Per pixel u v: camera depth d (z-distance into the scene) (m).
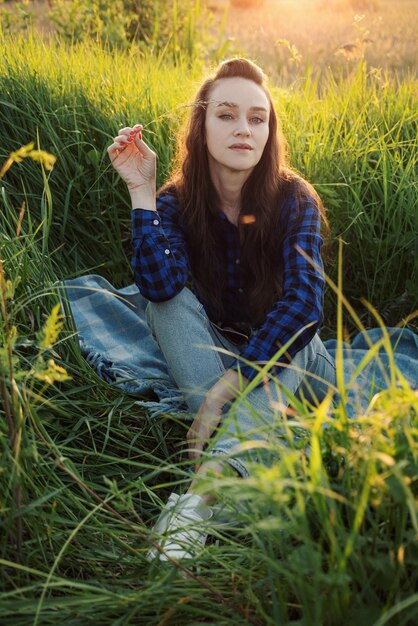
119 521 1.79
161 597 1.52
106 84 3.92
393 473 1.33
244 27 9.68
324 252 3.29
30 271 2.48
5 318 1.71
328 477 1.54
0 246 2.41
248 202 2.40
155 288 2.25
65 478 2.00
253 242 2.41
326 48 7.84
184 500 1.77
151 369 2.69
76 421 2.25
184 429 2.37
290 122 3.82
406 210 3.29
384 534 1.49
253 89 2.30
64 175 3.37
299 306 2.21
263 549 1.44
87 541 1.78
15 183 3.30
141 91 3.96
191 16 6.98
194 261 2.49
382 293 3.29
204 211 2.43
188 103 2.49
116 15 6.64
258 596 1.55
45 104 3.52
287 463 1.32
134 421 2.39
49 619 1.50
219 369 2.27
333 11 12.05
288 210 2.41
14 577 1.57
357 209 3.31
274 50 7.72
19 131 3.42
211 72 2.49
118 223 3.37
